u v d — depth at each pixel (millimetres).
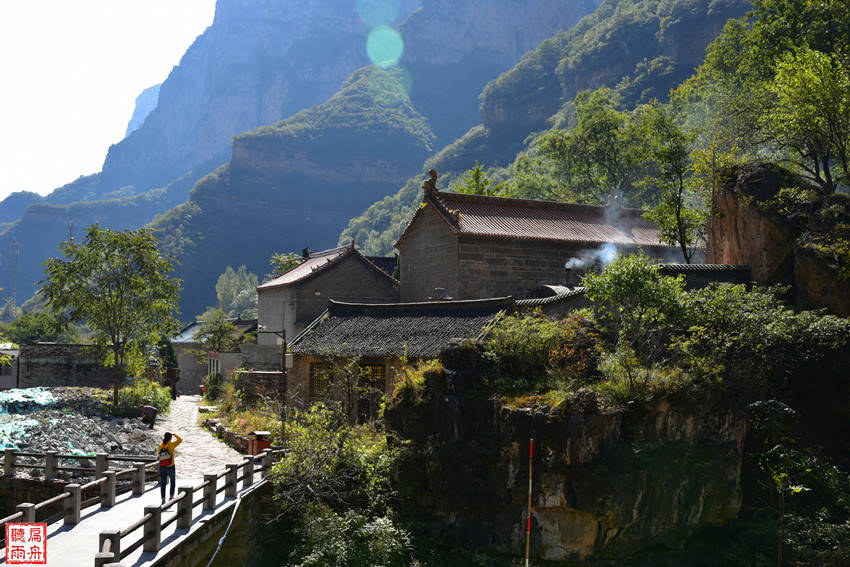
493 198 36969
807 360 21594
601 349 20625
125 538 15047
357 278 45469
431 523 19109
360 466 20297
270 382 33750
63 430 26359
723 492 19156
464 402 19359
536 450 17406
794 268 25031
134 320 35219
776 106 31609
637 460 17688
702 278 26062
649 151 41625
